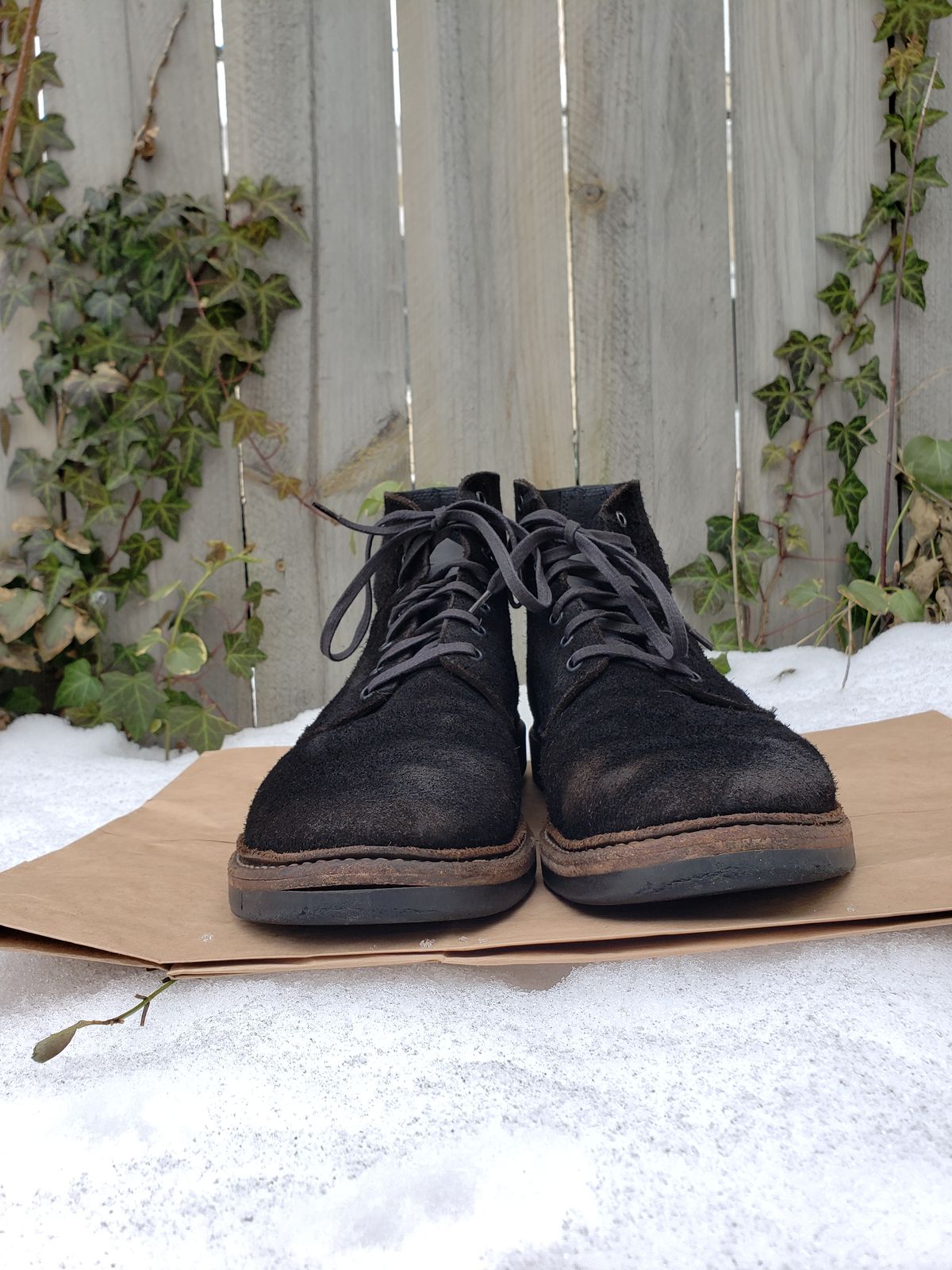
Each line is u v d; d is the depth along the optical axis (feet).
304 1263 0.83
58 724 2.96
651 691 1.50
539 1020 1.19
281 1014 1.22
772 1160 0.91
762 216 3.01
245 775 1.98
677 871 1.22
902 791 1.61
